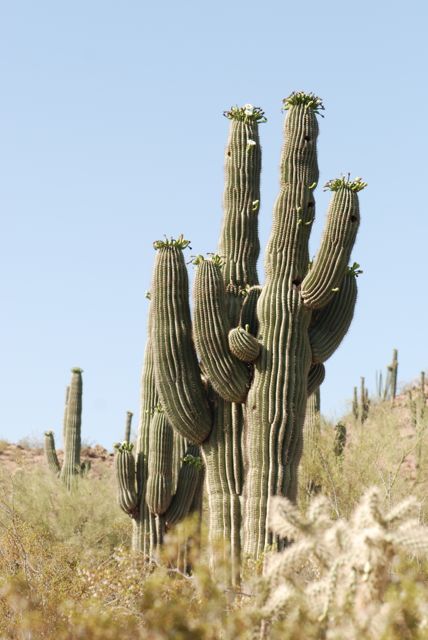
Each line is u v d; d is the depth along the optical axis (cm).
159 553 1171
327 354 1388
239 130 1508
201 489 1702
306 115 1416
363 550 680
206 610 808
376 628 661
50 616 972
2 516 1931
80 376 2627
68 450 2553
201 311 1350
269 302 1362
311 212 1397
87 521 2106
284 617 727
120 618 887
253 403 1333
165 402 1380
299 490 1919
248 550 1285
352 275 1408
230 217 1483
